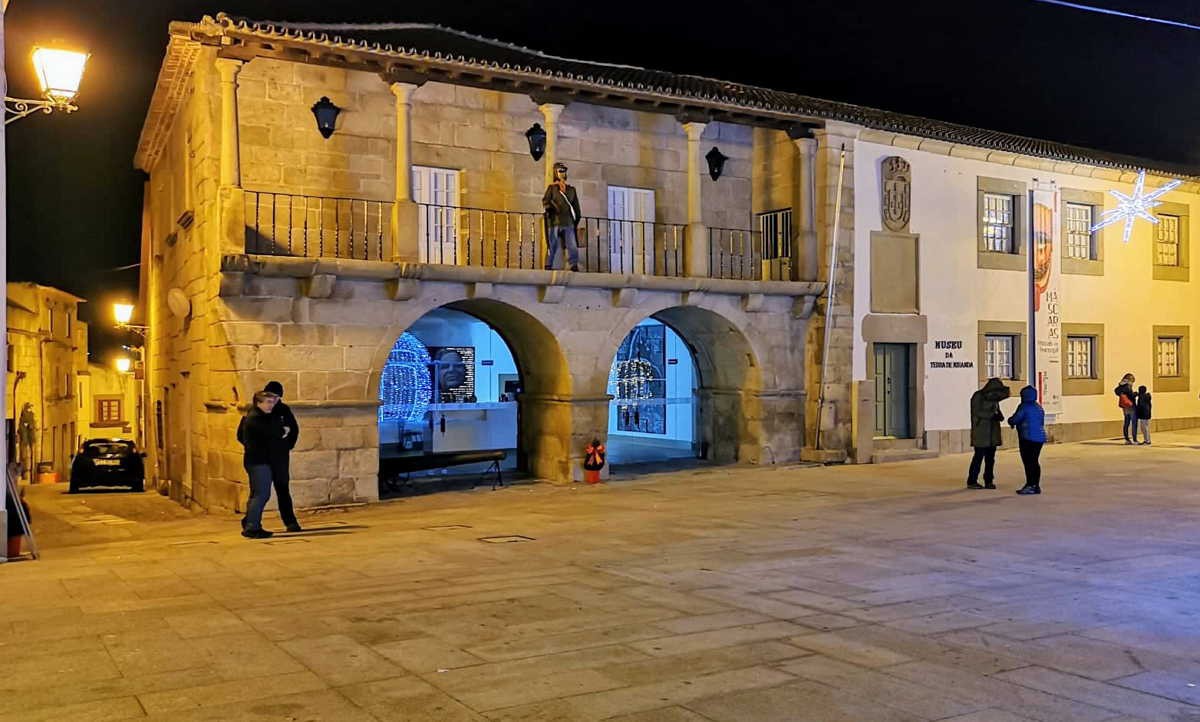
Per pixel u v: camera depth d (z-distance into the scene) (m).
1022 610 7.08
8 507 9.75
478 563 9.12
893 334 20.00
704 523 11.76
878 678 5.38
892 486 15.53
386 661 5.67
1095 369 23.95
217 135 14.48
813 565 8.89
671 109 17.55
